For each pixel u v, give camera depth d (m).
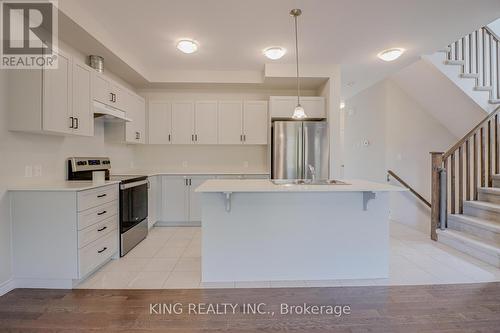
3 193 2.19
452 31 3.04
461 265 2.76
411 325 1.79
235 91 4.85
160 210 4.35
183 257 3.00
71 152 3.04
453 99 4.01
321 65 4.08
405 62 3.97
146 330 1.74
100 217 2.61
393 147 4.96
